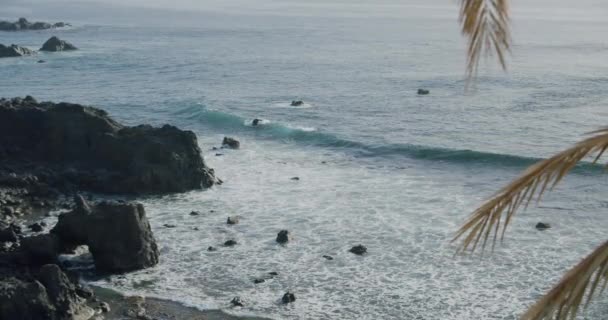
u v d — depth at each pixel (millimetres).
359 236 39281
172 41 167875
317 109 78500
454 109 77000
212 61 126750
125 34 187625
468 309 30641
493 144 60969
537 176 7887
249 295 32500
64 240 36625
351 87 94375
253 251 37625
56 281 30266
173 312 30953
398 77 103562
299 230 40531
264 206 45031
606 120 69938
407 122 70750
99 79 105500
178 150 49469
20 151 51656
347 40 166875
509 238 37812
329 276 34281
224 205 45438
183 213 44094
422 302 31359
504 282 33000
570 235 38281
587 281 7488
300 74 108188
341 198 46188
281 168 54156
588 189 45875
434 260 35656
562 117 71812
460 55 132875
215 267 35688
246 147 61156
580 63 116750
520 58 123562
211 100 84688
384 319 30031
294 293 32438
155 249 36250
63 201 46219
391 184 49219
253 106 80812
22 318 28766
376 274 34344
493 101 81375
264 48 149375
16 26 195000
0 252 34688
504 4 7316
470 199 45312
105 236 35375
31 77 107938
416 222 41094
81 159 51625
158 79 104938
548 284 32625
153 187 48031
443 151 56281
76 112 53219
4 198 44344
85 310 30578
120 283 33969
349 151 59312
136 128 52562
